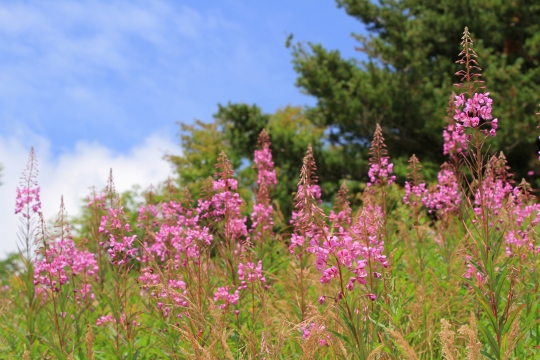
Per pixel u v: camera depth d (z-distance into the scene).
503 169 7.33
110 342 5.91
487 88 19.47
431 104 20.39
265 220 8.25
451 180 8.29
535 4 21.23
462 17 22.45
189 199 7.72
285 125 31.17
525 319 5.27
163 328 6.49
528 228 6.52
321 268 4.14
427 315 5.55
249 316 6.05
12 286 10.05
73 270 7.14
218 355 4.95
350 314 4.18
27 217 7.27
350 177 22.34
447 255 7.51
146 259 6.96
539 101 18.81
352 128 21.73
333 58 23.50
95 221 8.02
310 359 4.41
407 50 22.08
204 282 6.45
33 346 6.38
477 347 3.96
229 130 23.00
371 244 4.95
